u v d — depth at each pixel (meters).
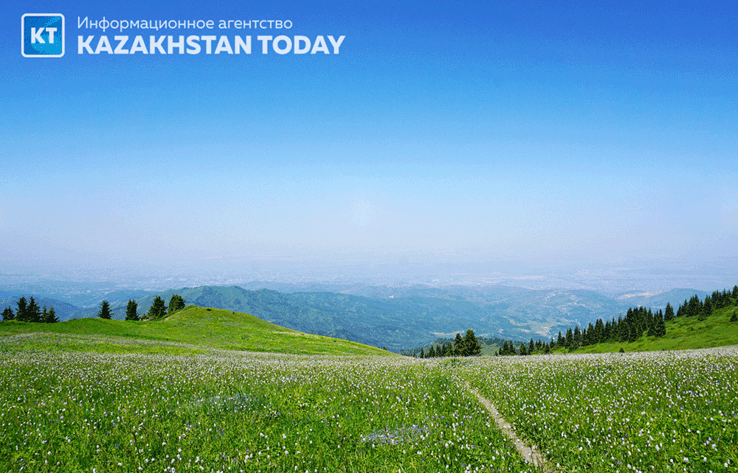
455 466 8.44
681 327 159.12
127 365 22.97
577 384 15.67
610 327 186.62
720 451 7.98
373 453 9.13
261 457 8.66
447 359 35.00
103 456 8.56
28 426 10.07
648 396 12.52
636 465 8.05
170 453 8.75
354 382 17.17
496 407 13.89
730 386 12.58
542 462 8.91
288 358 39.59
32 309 138.62
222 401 12.38
